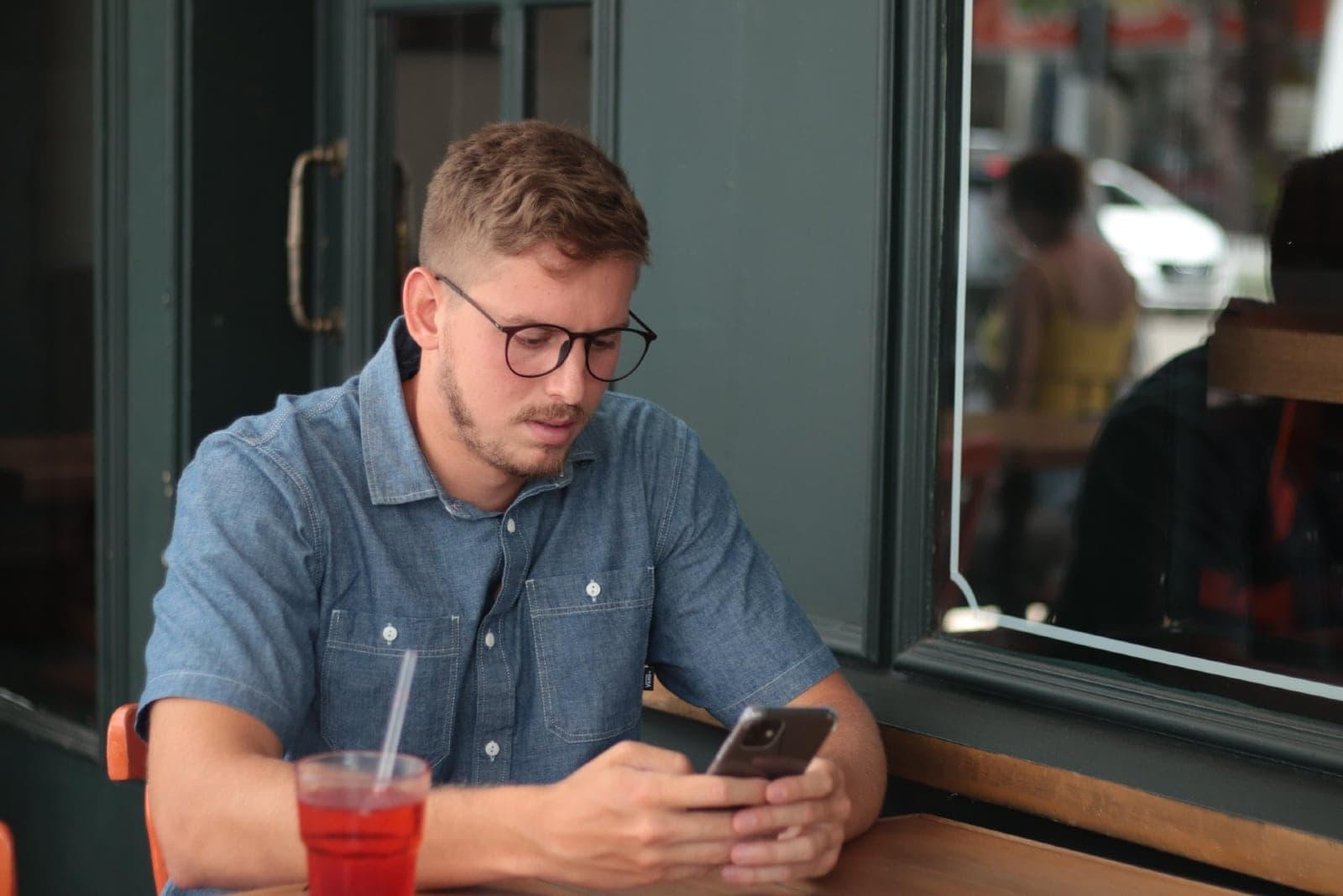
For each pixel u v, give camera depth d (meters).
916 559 1.94
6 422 3.31
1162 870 1.73
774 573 1.75
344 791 1.06
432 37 2.60
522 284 1.42
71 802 3.17
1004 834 1.50
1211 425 1.85
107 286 2.92
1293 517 1.78
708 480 1.75
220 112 2.78
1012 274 1.94
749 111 2.05
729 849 1.24
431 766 1.59
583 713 1.64
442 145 2.61
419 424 1.60
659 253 2.18
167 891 1.56
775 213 2.03
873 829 1.51
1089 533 1.92
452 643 1.58
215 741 1.35
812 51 1.97
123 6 2.84
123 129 2.86
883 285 1.92
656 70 2.17
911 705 1.92
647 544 1.69
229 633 1.43
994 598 1.95
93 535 3.10
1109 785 1.70
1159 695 1.75
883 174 1.90
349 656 1.55
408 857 1.08
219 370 2.84
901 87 1.90
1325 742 1.61
